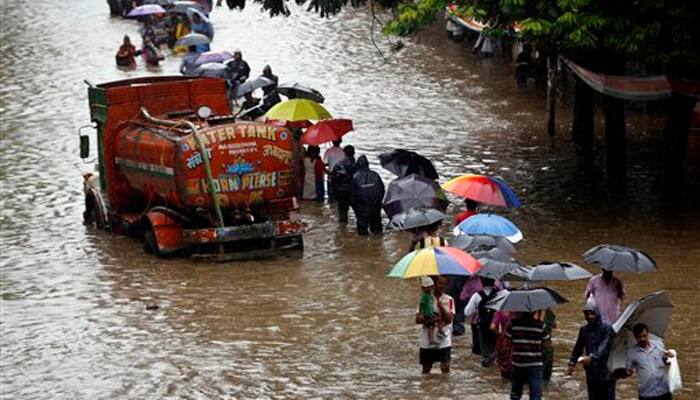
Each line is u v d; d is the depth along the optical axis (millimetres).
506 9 40688
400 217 32875
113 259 40125
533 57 75375
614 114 46875
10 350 30875
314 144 45969
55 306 34781
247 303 34219
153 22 87438
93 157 56188
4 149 58312
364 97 69500
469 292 29516
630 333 22625
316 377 27781
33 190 50594
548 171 50062
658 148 54000
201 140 38406
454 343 29562
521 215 42875
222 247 39062
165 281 37031
